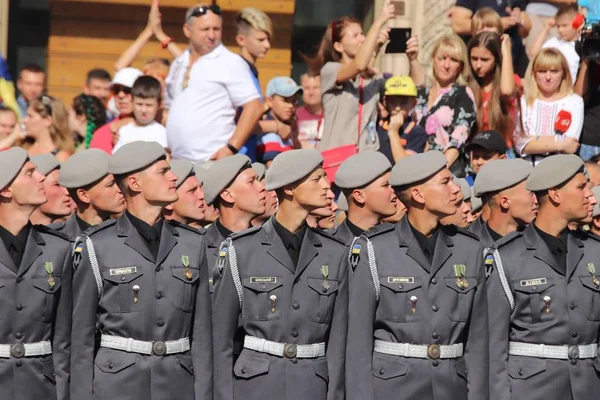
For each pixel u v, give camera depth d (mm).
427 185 17484
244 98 25188
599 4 24703
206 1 33312
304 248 17594
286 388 17266
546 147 25438
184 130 25234
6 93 29844
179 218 20688
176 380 17375
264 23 26078
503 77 25344
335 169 25344
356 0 33000
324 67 25719
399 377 17328
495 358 18047
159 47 33375
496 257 18266
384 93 25406
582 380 18109
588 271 18359
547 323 18109
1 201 17281
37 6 33312
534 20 29281
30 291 17250
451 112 25266
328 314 17547
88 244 17500
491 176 20203
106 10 33594
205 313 17719
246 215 20094
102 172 20016
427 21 31266
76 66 33562
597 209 21453
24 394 17109
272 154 25625
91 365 17422
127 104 26641
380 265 17562
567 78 25641
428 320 17406
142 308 17406
